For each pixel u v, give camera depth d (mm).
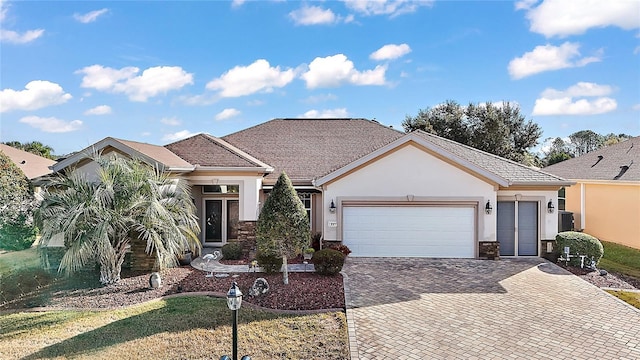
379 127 27000
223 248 17828
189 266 16328
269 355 8414
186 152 20047
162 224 14055
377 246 18281
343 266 16312
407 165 18078
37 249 13922
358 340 9203
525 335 9539
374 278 14445
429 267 16219
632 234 20391
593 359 8367
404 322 10289
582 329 9898
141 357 8250
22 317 10750
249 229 19031
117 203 13664
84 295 12688
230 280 14031
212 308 11102
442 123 47594
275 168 22016
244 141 25094
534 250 18406
